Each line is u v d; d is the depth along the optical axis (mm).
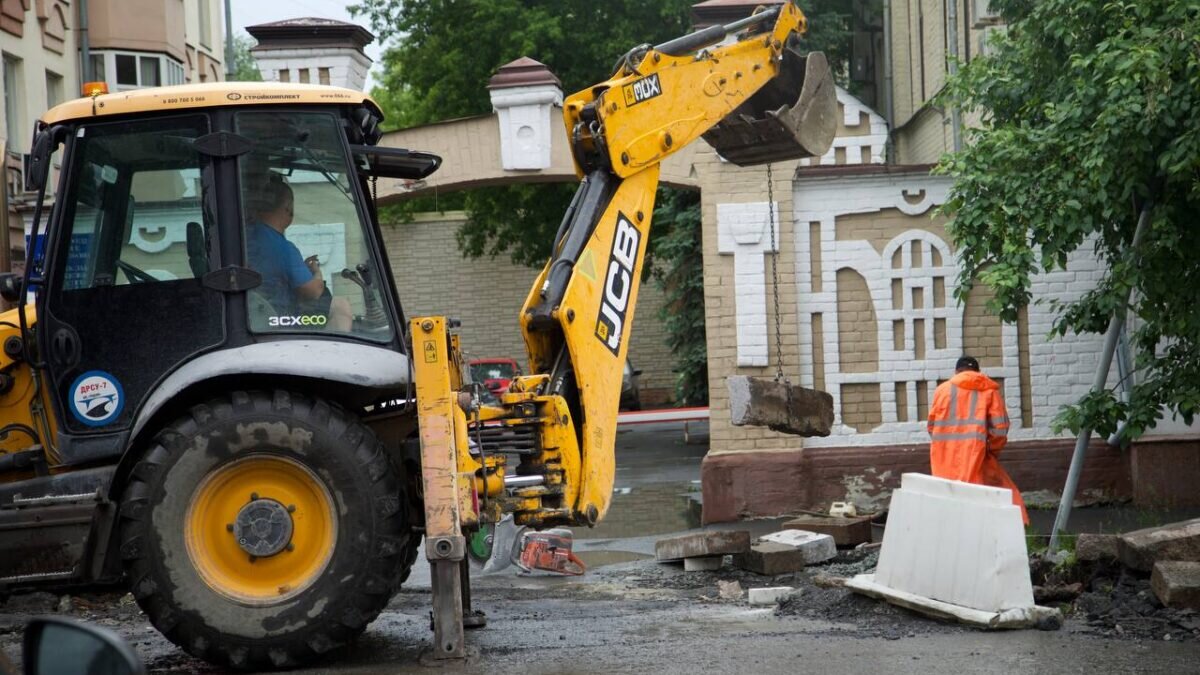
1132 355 16750
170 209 8875
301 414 8461
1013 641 8719
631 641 9219
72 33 25984
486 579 13461
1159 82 11430
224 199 8859
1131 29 11891
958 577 9523
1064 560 10617
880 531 15414
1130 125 11852
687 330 28250
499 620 10617
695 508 19281
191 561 8328
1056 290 17188
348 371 8562
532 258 40188
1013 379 17281
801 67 11203
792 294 17547
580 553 15438
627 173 9977
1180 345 13156
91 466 8875
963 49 24250
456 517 8445
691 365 28656
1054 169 12648
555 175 18281
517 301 49094
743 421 11148
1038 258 17094
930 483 9898
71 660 3188
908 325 17484
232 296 8820
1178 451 16641
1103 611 9547
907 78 30406
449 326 9414
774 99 11359
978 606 9336
